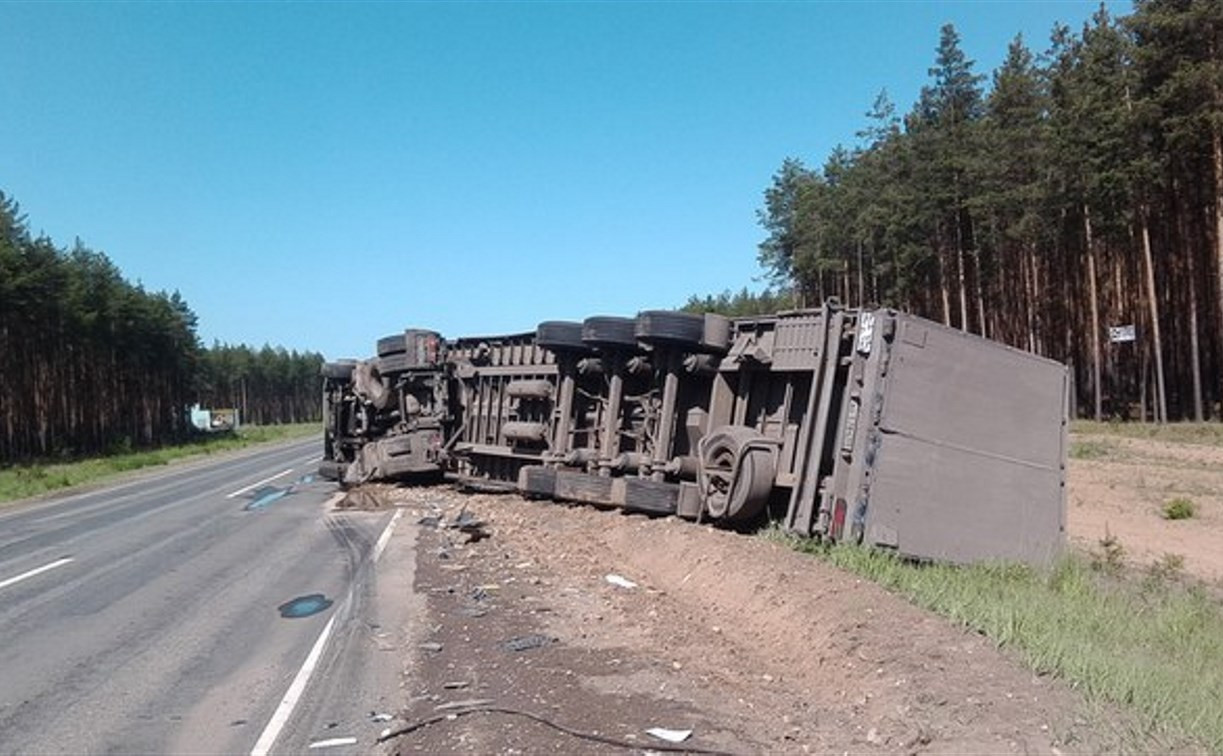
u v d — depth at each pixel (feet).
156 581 40.52
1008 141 146.00
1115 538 54.44
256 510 68.95
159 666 27.02
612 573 37.55
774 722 20.24
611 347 48.08
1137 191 127.75
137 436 258.98
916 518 34.04
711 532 38.01
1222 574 45.52
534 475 52.90
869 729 19.36
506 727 20.10
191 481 107.55
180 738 21.11
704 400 44.21
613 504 46.24
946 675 20.81
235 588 38.34
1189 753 17.69
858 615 25.21
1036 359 37.50
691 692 22.26
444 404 68.59
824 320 36.63
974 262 161.79
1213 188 120.57
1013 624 24.27
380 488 72.38
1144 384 136.36
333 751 19.84
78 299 198.70
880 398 33.58
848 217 185.57
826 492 34.88
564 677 23.66
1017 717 18.69
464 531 48.96
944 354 34.99
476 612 31.68
